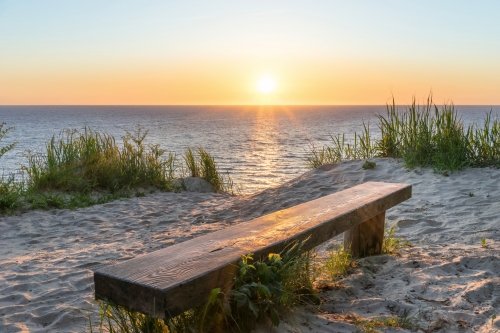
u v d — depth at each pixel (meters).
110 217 6.88
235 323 2.39
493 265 3.60
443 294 3.06
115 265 2.11
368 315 2.81
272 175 18.39
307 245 2.79
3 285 3.86
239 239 2.56
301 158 25.64
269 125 83.44
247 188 14.53
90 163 8.85
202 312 2.21
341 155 9.95
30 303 3.41
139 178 9.12
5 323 3.04
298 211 3.23
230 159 25.08
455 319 2.68
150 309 1.88
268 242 2.51
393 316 2.76
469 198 6.40
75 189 8.43
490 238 4.70
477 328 2.58
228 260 2.21
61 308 3.25
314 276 3.35
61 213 7.03
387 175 8.17
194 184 9.73
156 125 85.38
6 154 29.03
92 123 96.06
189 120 117.75
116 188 8.62
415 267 3.64
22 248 5.31
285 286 2.66
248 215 7.07
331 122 95.38
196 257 2.24
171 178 9.80
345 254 3.81
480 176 7.48
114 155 9.31
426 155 8.49
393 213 5.98
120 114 191.75
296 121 105.44
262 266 2.33
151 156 9.80
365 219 3.48
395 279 3.40
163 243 5.32
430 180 7.57
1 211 6.87
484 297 3.01
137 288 1.90
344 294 3.15
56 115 172.12
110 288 1.98
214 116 160.75
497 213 5.59
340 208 3.31
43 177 8.25
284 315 2.62
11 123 95.06
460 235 4.90
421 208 6.13
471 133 8.41
